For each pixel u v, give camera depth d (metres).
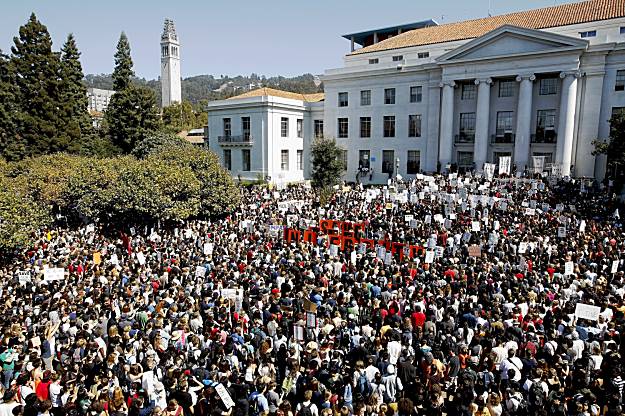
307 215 29.77
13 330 11.98
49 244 25.19
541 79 47.81
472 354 10.89
